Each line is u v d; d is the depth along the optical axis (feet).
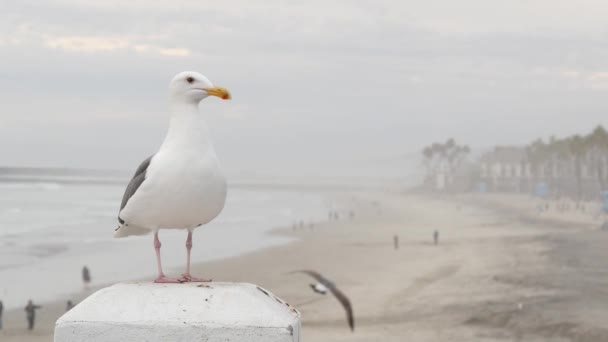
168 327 12.37
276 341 12.28
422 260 180.55
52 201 441.68
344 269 164.25
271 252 198.18
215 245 211.41
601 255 175.63
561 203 517.14
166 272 152.76
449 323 98.73
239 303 12.62
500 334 91.45
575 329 91.25
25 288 135.95
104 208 377.09
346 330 95.76
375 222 335.06
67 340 12.50
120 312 12.60
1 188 654.53
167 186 14.53
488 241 227.20
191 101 15.11
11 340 95.45
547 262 162.91
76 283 141.38
